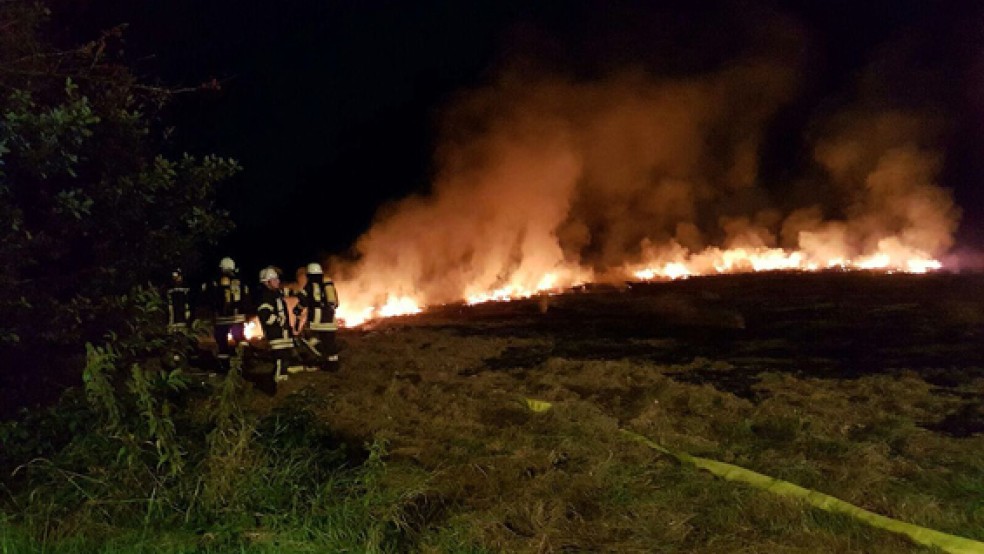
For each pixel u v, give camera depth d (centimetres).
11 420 602
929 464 699
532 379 1123
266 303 1098
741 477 661
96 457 565
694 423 850
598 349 1442
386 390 1022
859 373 1145
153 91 695
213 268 1302
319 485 578
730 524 560
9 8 601
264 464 576
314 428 681
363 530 516
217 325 1241
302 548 481
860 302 1903
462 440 785
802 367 1207
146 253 685
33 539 487
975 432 815
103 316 649
